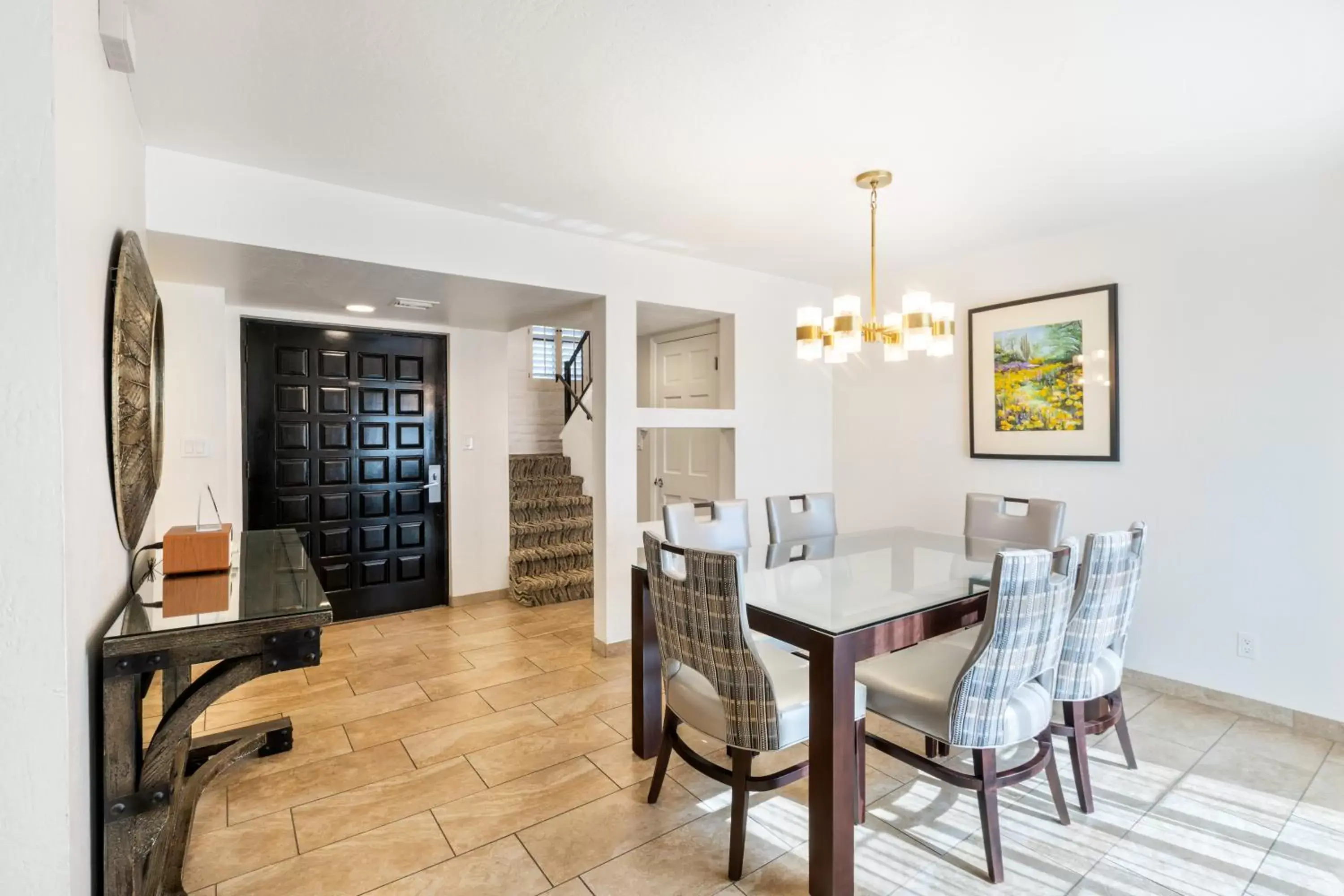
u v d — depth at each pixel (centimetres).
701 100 213
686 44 182
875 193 285
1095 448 348
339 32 175
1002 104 217
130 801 149
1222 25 174
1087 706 266
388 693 329
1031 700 205
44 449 115
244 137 238
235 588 187
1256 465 296
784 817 226
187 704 154
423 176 274
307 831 216
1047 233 359
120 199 183
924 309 253
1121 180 285
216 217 256
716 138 241
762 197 302
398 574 466
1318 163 267
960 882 192
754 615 214
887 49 185
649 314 436
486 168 266
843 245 380
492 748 272
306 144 243
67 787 118
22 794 115
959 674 193
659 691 266
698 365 491
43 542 115
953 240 372
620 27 174
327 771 254
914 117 226
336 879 193
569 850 207
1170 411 322
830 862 182
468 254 320
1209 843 209
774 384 460
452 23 172
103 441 154
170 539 201
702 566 193
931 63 192
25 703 115
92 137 143
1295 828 216
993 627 185
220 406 350
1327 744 274
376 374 452
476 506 493
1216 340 307
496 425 502
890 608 212
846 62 192
